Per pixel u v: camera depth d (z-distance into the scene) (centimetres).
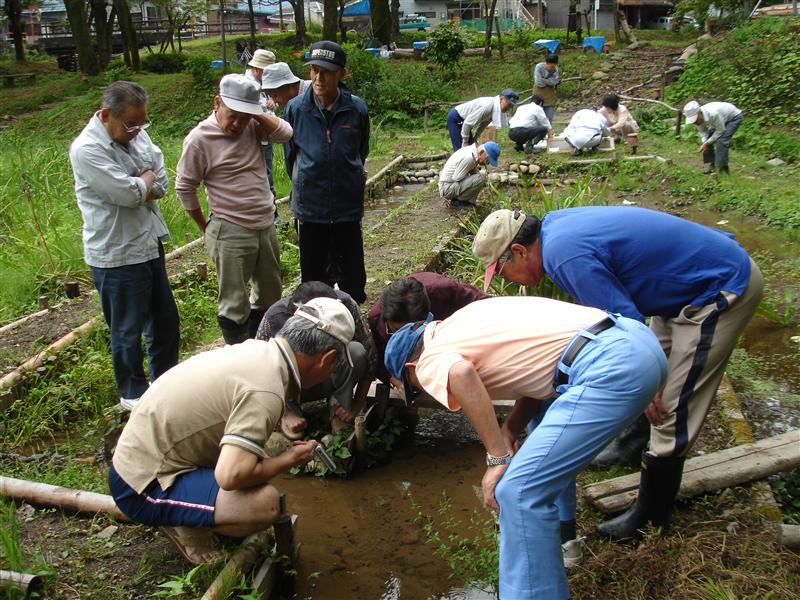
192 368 317
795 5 1972
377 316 435
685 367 336
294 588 351
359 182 550
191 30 4284
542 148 1321
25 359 556
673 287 334
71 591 324
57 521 374
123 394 475
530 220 337
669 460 338
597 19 3922
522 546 266
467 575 359
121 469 321
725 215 957
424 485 437
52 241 827
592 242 326
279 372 306
